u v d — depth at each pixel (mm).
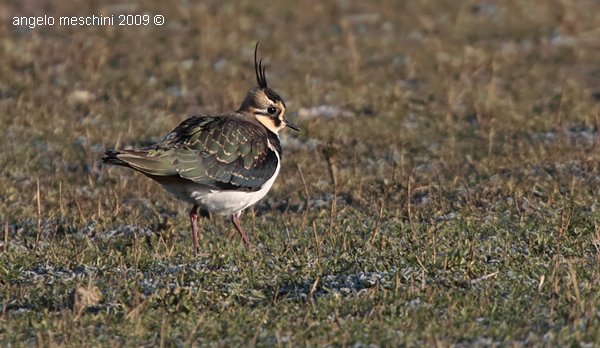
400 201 12680
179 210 12859
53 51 23219
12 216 12312
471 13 27875
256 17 27781
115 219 12250
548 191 12312
